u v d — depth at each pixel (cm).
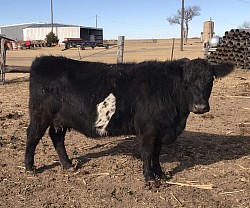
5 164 350
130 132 315
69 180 318
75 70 318
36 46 3809
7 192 295
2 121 504
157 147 313
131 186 305
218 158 367
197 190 299
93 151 390
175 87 299
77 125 321
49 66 320
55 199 284
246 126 483
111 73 314
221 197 287
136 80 307
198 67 286
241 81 866
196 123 498
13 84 808
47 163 355
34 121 325
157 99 298
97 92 309
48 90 316
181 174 329
